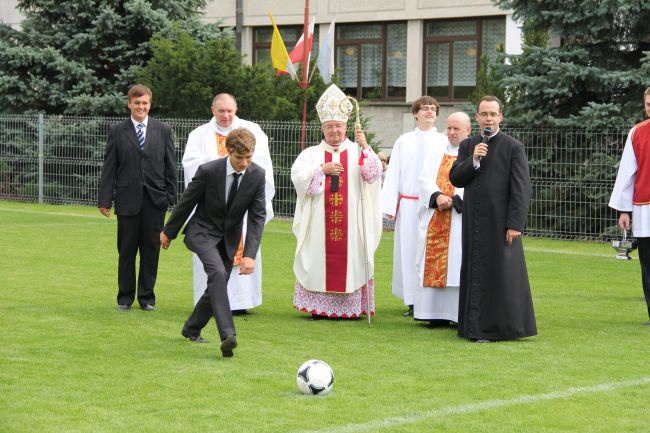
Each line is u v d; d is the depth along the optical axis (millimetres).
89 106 27562
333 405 7410
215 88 25453
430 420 7016
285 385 8031
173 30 28016
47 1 28578
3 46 28281
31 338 9844
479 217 10258
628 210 11531
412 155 12398
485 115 10266
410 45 32156
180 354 9188
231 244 9484
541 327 10977
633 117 20438
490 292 10172
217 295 9102
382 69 33062
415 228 12305
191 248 9367
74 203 27109
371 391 7855
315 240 11703
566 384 8156
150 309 11711
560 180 21031
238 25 34312
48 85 28312
